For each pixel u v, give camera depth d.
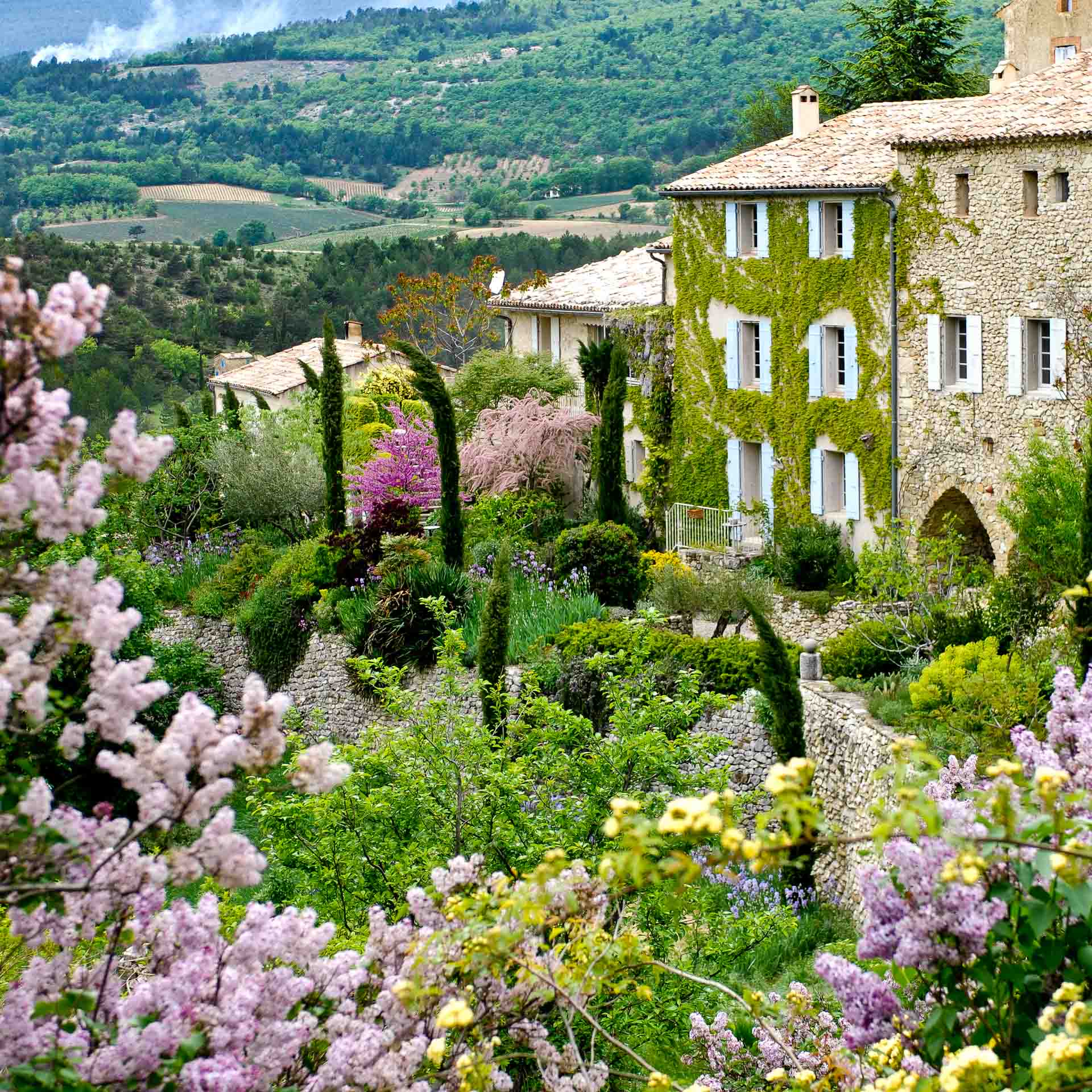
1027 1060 6.25
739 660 27.66
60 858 6.01
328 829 15.59
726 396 40.38
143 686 6.00
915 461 36.03
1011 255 33.53
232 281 108.19
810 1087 7.52
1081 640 22.25
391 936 7.75
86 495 5.66
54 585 5.82
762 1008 7.58
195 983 6.54
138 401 82.56
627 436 43.38
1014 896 6.29
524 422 43.47
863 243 36.56
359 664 17.03
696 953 15.59
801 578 35.62
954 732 21.80
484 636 29.19
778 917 16.44
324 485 45.62
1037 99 34.59
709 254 40.44
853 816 23.77
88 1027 6.24
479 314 56.81
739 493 40.28
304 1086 6.85
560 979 7.30
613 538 35.06
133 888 6.19
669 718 17.31
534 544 38.34
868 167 36.97
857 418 37.09
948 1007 6.36
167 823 6.09
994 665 21.86
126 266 106.81
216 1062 6.28
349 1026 6.99
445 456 36.91
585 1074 7.40
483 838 15.35
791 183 37.62
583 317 46.81
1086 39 50.84
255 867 6.16
